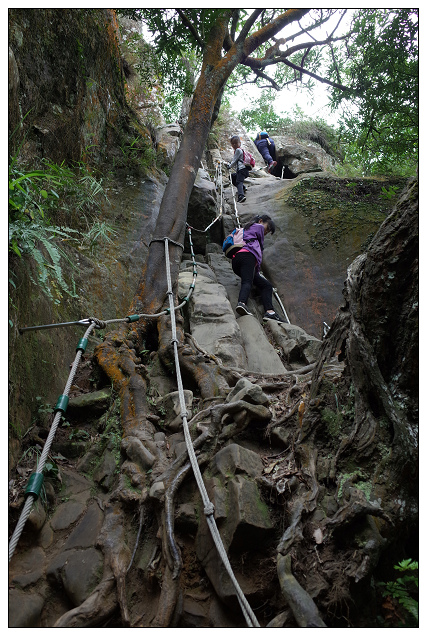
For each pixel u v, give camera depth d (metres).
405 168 7.51
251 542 2.30
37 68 4.56
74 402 3.31
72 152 5.00
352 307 2.71
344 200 6.69
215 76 5.89
